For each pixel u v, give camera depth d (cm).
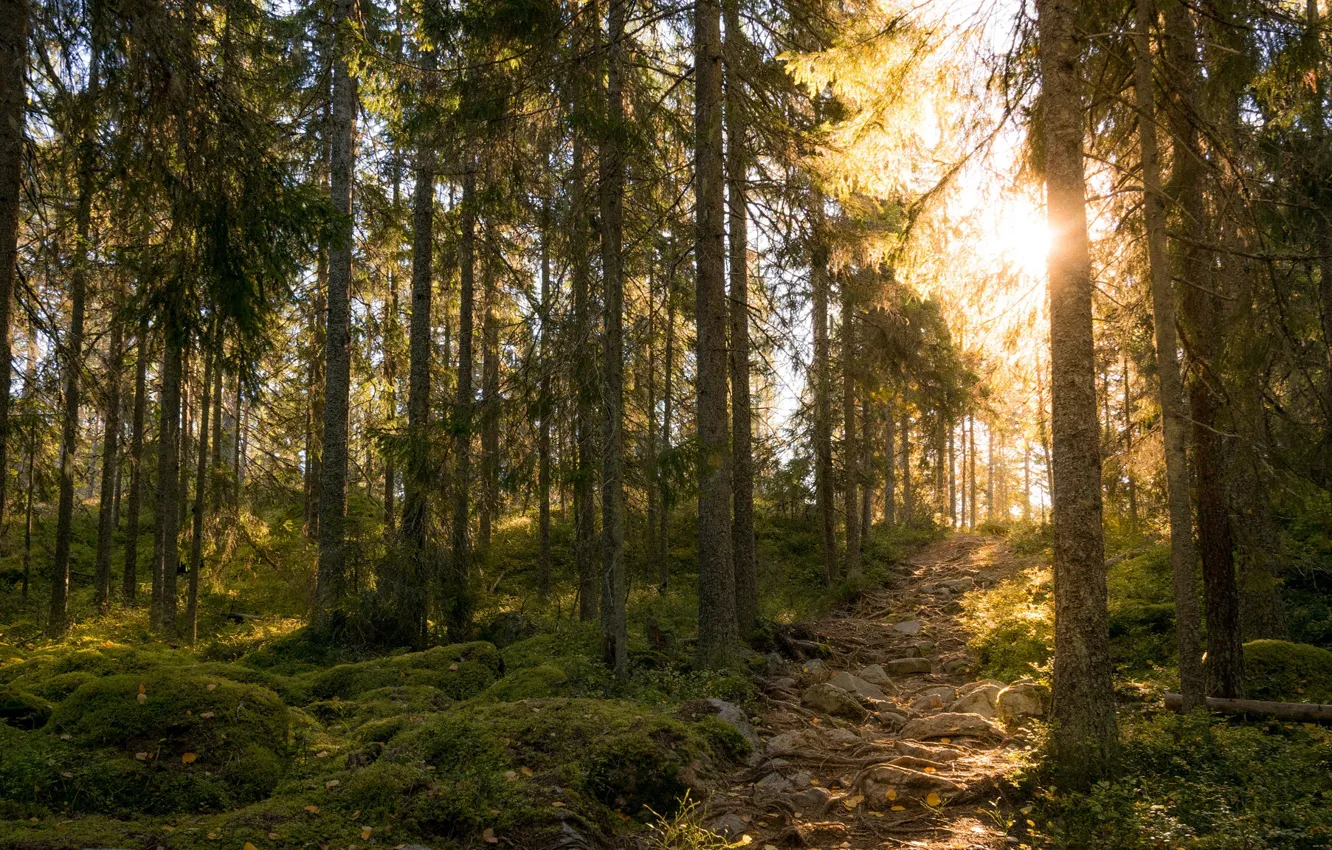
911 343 1931
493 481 1194
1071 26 721
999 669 1116
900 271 961
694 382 1577
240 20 711
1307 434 817
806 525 2066
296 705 848
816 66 865
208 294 641
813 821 604
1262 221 843
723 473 1127
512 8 986
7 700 621
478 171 1187
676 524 2542
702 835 550
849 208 1282
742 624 1321
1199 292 845
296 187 667
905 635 1497
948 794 630
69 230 730
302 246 680
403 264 1800
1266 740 675
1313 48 736
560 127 1038
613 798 608
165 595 1452
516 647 1138
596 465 1019
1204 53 812
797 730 864
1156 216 780
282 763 600
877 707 954
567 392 1013
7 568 1906
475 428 1134
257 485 1628
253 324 650
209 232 630
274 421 1695
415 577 1245
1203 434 859
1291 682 853
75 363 677
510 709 711
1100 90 830
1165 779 604
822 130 1107
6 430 586
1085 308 692
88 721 574
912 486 3466
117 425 784
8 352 587
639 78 1112
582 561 1172
